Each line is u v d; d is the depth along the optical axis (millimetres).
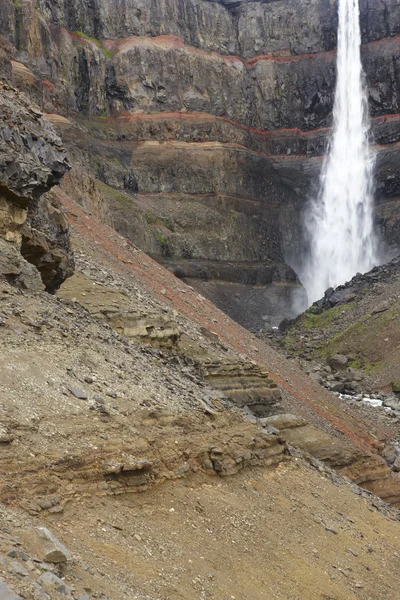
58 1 97188
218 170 99000
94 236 40750
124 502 10766
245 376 24344
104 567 9078
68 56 94562
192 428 13570
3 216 16344
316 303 83250
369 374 61875
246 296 89688
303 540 13047
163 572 9742
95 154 91938
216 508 12219
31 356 12453
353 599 11930
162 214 91562
